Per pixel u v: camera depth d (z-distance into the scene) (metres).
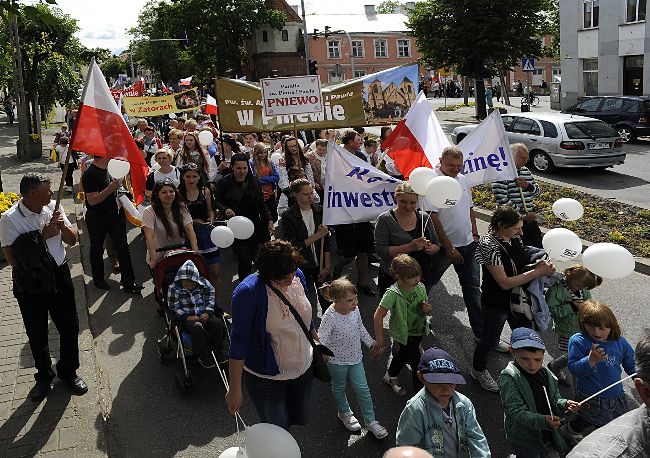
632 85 29.16
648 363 1.84
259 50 64.81
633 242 8.78
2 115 44.84
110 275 8.53
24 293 4.89
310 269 6.37
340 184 6.38
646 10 27.34
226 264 8.93
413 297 4.89
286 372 3.67
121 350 6.22
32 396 5.10
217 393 5.33
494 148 6.73
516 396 3.60
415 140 6.82
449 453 3.31
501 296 4.87
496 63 29.88
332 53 68.50
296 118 9.49
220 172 9.31
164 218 6.14
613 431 1.87
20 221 4.87
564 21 31.92
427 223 5.60
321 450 4.46
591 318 4.00
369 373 5.62
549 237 4.65
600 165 14.51
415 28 30.56
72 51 30.78
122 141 5.81
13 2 4.06
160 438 4.68
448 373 3.26
